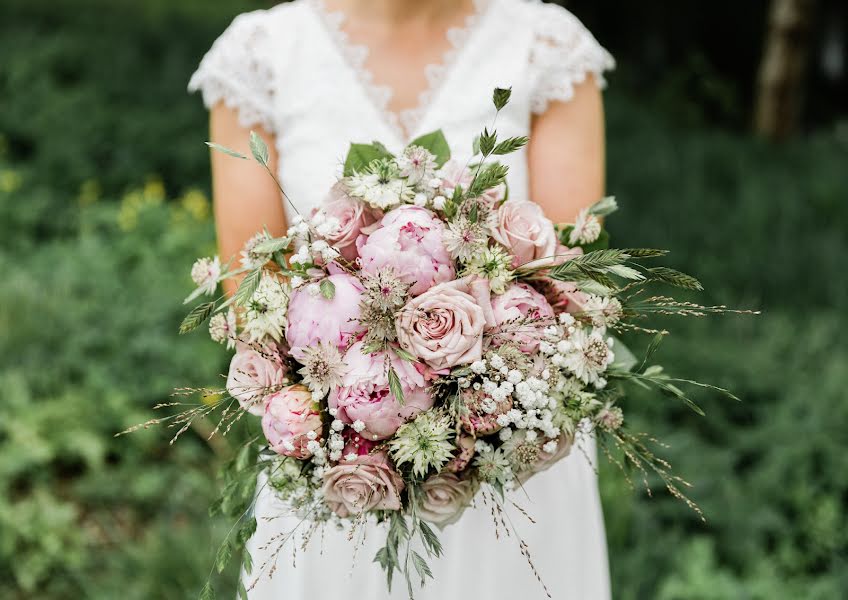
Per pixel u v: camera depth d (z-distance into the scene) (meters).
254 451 1.64
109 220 5.72
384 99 1.80
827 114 11.83
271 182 1.81
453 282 1.35
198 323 1.43
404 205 1.41
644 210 6.28
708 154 7.73
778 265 5.34
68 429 3.90
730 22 11.61
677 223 5.94
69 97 7.52
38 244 5.80
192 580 3.13
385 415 1.33
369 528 1.78
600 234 1.54
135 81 8.21
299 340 1.36
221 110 1.83
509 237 1.42
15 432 3.79
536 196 1.84
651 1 11.70
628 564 3.12
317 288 1.36
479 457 1.39
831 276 5.31
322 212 1.44
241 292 1.37
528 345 1.37
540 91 1.83
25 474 3.80
